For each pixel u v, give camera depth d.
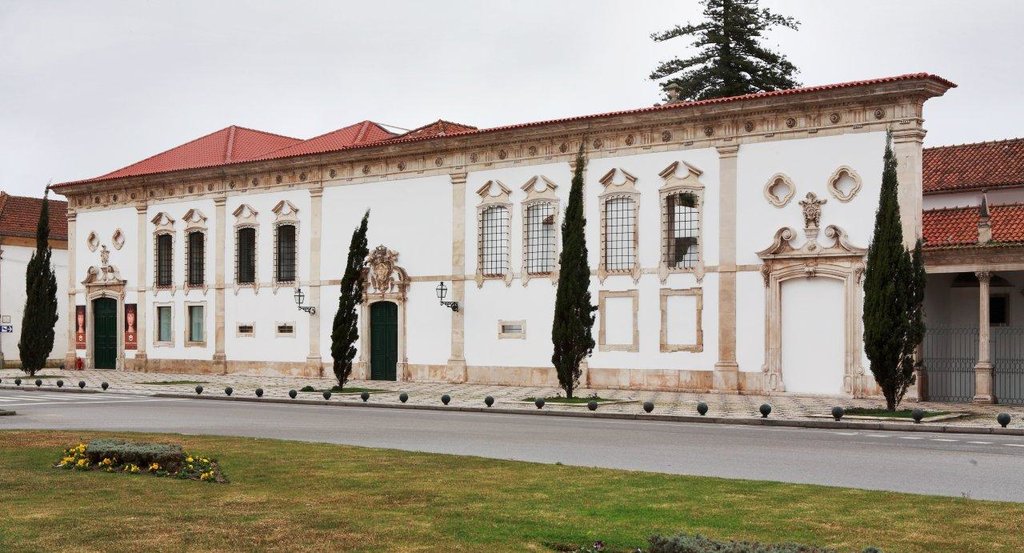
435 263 44.44
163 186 54.00
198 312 52.84
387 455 18.39
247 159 51.44
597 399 33.75
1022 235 33.25
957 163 40.03
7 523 11.89
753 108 36.16
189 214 52.84
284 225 49.59
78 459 16.81
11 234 64.50
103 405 33.00
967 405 32.00
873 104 34.03
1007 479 15.90
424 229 44.81
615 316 39.50
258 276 50.28
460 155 43.75
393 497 13.81
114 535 11.26
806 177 35.31
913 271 29.55
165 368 53.72
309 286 48.38
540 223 41.66
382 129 53.47
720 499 13.59
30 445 19.73
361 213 46.91
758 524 11.92
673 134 38.28
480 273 43.03
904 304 29.22
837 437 22.66
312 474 16.00
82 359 57.34
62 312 67.56
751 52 62.22
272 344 49.69
